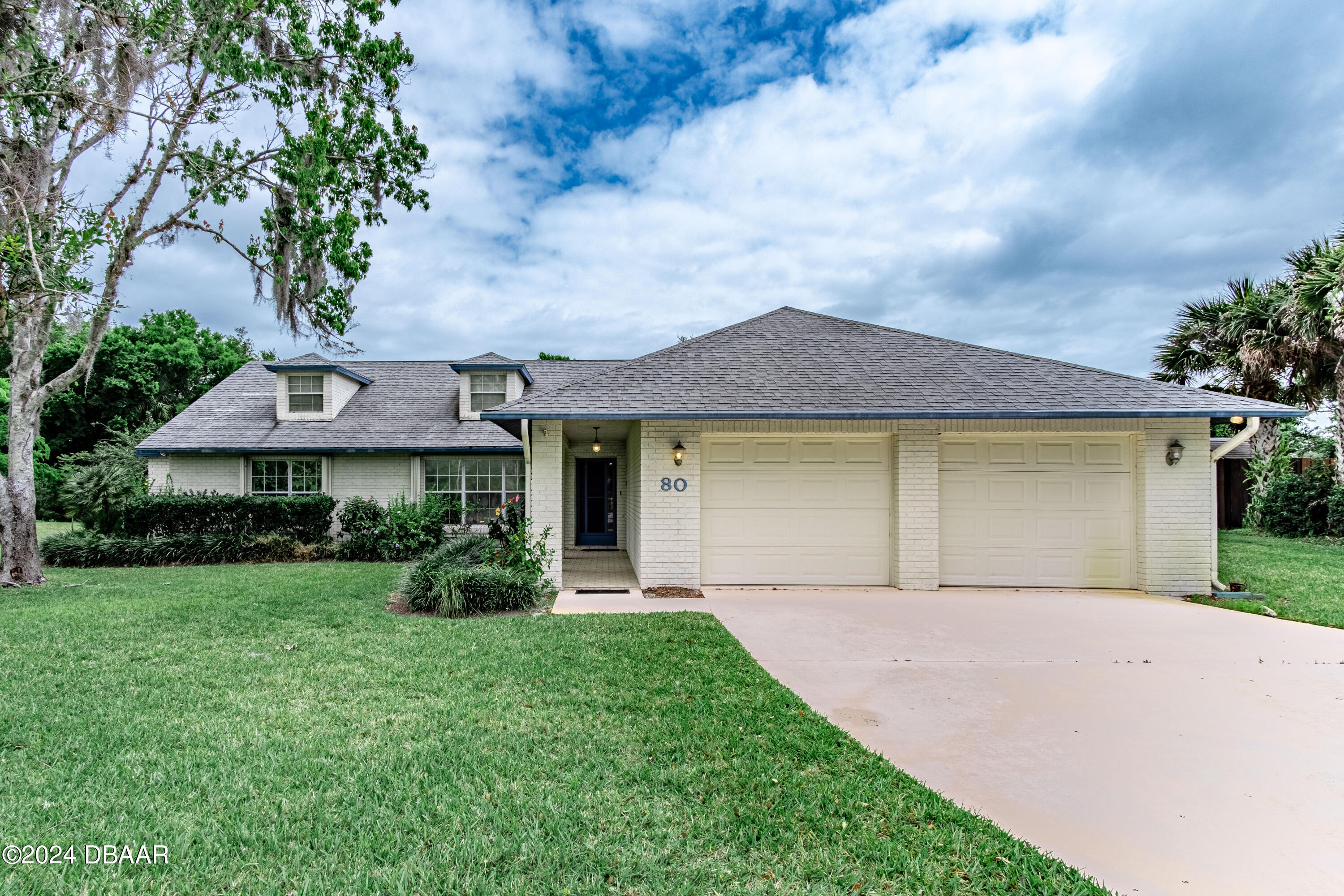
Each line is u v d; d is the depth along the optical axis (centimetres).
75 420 2650
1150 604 841
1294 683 511
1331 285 1333
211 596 859
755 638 648
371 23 1141
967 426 927
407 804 304
